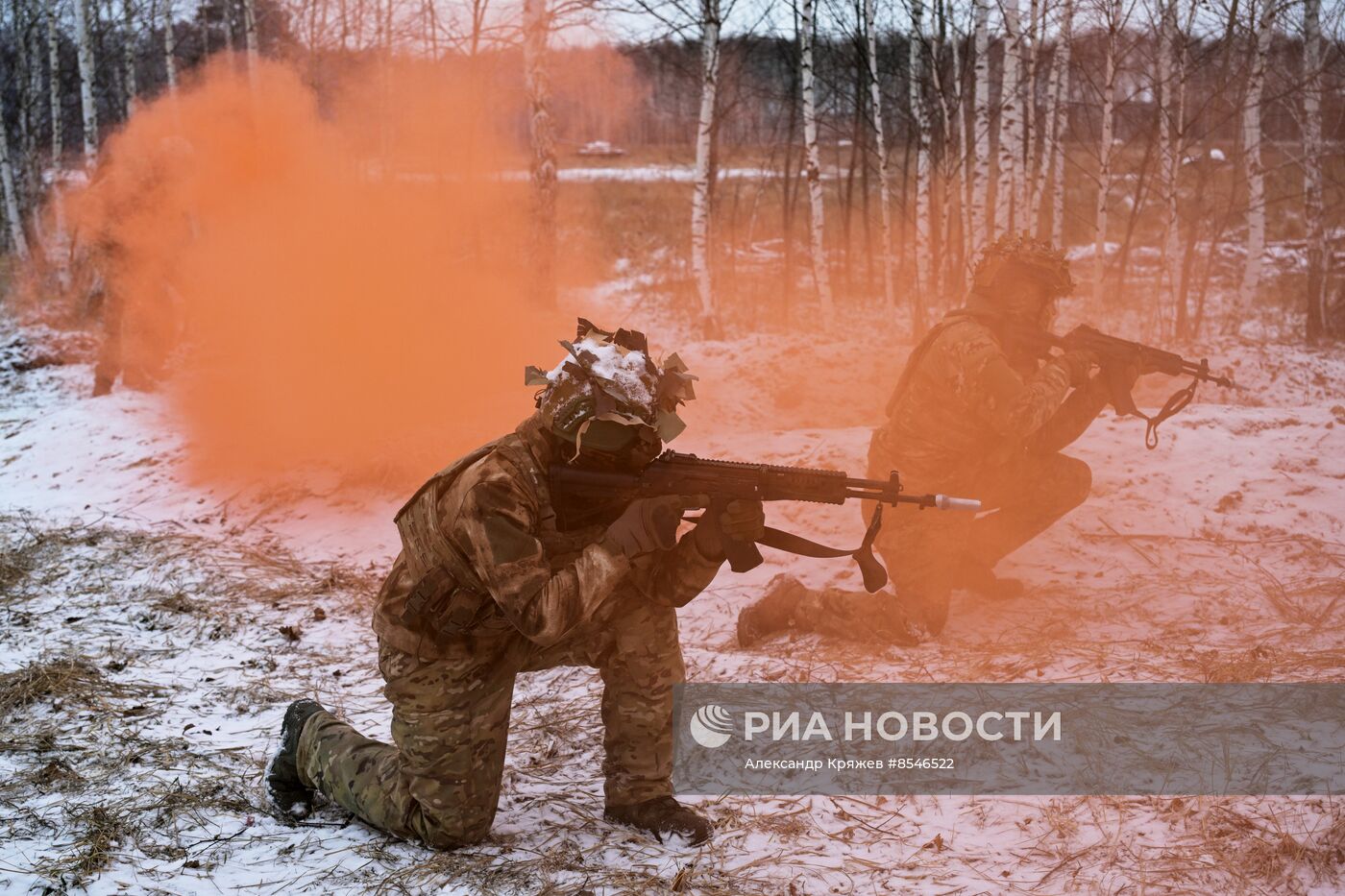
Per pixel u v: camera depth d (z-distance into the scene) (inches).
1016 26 573.6
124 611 256.4
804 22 589.3
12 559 297.0
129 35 872.9
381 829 141.3
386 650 133.9
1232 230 882.8
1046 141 661.3
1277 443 289.3
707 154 583.5
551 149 612.7
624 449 123.3
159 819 149.3
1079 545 244.8
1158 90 610.9
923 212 682.2
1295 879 121.5
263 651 229.1
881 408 387.5
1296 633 197.2
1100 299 590.6
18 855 140.1
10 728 187.9
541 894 126.4
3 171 852.6
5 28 980.6
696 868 131.3
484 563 121.3
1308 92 626.8
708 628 226.8
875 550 235.5
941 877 127.5
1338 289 673.0
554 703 191.3
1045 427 204.8
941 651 198.4
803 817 143.9
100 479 376.5
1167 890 121.3
